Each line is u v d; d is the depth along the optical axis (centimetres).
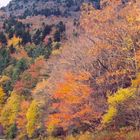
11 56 16362
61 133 5066
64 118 4194
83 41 4431
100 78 3959
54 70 5612
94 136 3803
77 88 3978
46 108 5700
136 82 3581
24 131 7900
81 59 4319
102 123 3853
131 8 3925
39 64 10175
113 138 3525
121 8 4091
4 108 9669
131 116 3656
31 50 16775
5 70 13725
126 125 3719
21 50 17412
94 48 4112
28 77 9712
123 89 3541
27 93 9269
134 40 3775
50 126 4981
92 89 3984
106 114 3672
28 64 13038
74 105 4091
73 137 4262
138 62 3703
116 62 3919
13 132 8881
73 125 4425
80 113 3969
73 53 4503
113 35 3941
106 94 3925
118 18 4009
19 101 9088
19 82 9831
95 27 4181
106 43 3997
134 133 3388
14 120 9006
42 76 7981
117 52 3928
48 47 15812
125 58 3819
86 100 3975
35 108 6381
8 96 11081
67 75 4084
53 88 5244
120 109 3638
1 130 9800
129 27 3788
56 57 7088
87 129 4203
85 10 4444
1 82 12081
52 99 5203
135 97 3528
